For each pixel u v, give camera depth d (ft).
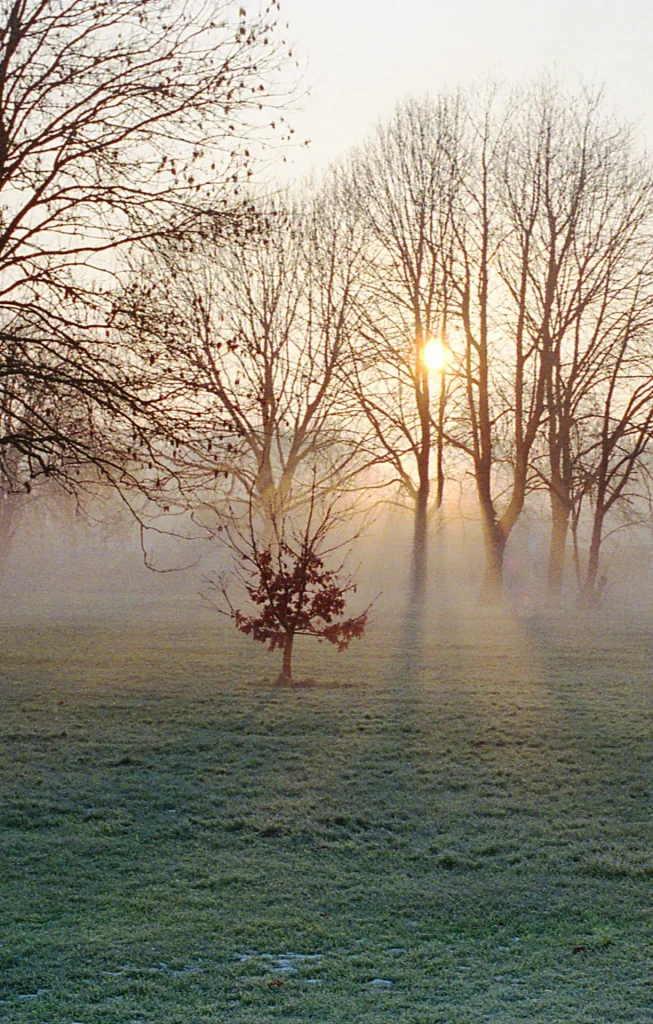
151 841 31.91
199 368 53.98
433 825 33.45
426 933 24.70
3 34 53.72
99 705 51.03
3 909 25.98
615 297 126.62
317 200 129.39
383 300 130.62
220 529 59.88
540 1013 19.48
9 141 54.34
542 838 32.07
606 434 130.31
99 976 21.83
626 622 98.99
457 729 45.91
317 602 58.54
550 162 125.08
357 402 131.03
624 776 38.63
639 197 124.47
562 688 56.13
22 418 54.34
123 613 111.55
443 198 127.54
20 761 40.70
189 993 20.92
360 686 56.85
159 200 55.31
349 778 38.73
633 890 27.58
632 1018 19.15
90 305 53.52
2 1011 20.01
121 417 52.34
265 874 28.96
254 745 43.32
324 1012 19.72
